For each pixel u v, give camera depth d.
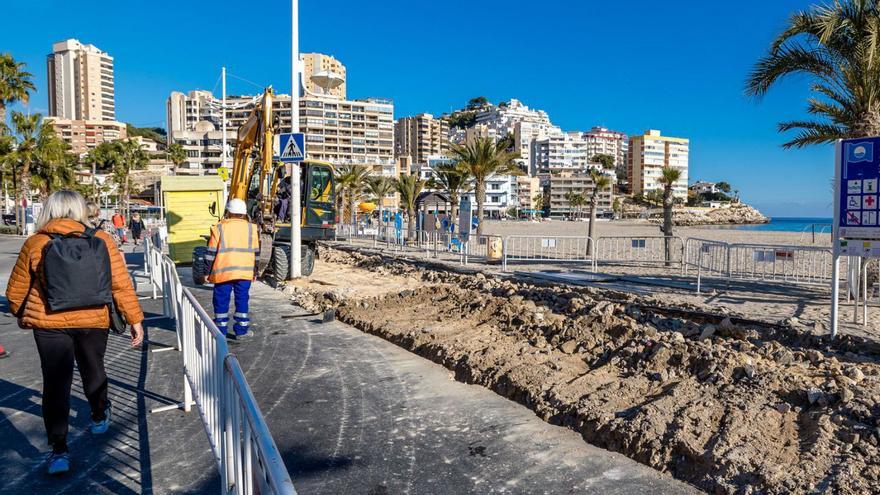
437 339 7.84
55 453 3.99
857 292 7.46
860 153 6.25
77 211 4.02
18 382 6.09
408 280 14.07
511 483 4.14
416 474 4.23
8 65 42.06
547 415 5.42
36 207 42.22
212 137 110.94
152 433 4.76
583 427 5.11
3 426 4.90
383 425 5.14
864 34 9.91
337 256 20.72
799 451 4.37
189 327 4.94
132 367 6.59
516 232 60.38
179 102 152.25
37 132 47.16
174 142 111.00
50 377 3.87
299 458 4.46
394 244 25.52
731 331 7.06
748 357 6.15
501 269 14.66
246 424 2.58
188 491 3.82
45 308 3.80
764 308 8.57
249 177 14.66
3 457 4.30
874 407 4.65
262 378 6.42
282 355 7.35
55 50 190.75
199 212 17.70
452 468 4.34
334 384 6.25
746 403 5.07
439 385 6.31
